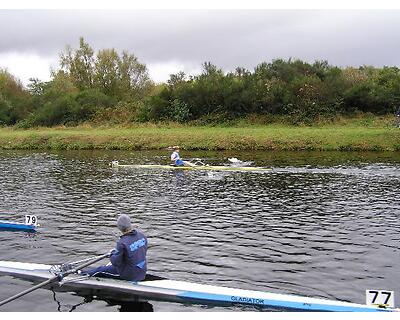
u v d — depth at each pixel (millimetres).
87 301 10133
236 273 11953
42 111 65562
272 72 63406
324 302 9688
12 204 20344
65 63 81562
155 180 26812
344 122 53969
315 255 13273
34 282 11203
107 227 16406
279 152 41531
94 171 30859
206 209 19047
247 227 16203
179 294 10156
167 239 14883
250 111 58250
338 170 29469
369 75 69812
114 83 80062
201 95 59969
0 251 13781
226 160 36031
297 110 56031
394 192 22172
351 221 16906
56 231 15930
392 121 52062
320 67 65000
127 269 10430
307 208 19047
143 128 57188
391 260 12859
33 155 42125
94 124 62250
